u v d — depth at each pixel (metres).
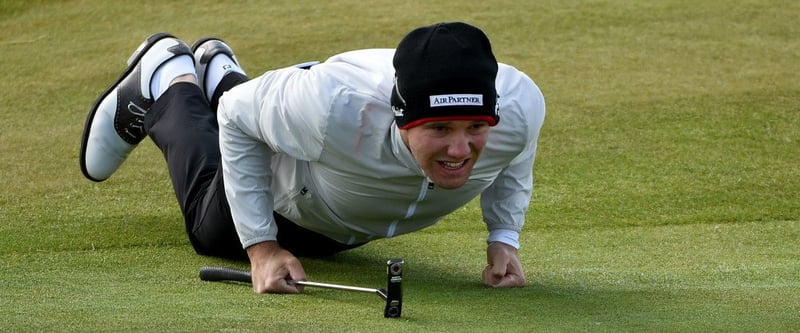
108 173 19.53
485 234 19.45
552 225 20.47
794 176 24.23
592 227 20.42
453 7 40.59
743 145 26.52
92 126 19.02
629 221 20.95
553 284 14.56
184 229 19.09
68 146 26.59
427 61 11.59
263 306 12.42
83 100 31.14
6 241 18.11
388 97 12.74
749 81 31.95
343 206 14.32
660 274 15.52
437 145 11.77
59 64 34.75
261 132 13.65
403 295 13.39
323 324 11.12
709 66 33.66
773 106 29.56
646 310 12.17
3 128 28.36
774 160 25.44
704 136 27.17
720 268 16.11
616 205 22.00
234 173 14.02
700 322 11.33
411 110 11.74
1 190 22.48
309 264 16.20
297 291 13.52
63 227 19.27
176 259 16.67
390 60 13.12
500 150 13.16
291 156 13.66
